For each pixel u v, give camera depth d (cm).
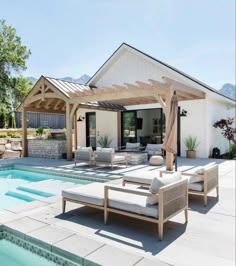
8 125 2120
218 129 1472
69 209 522
